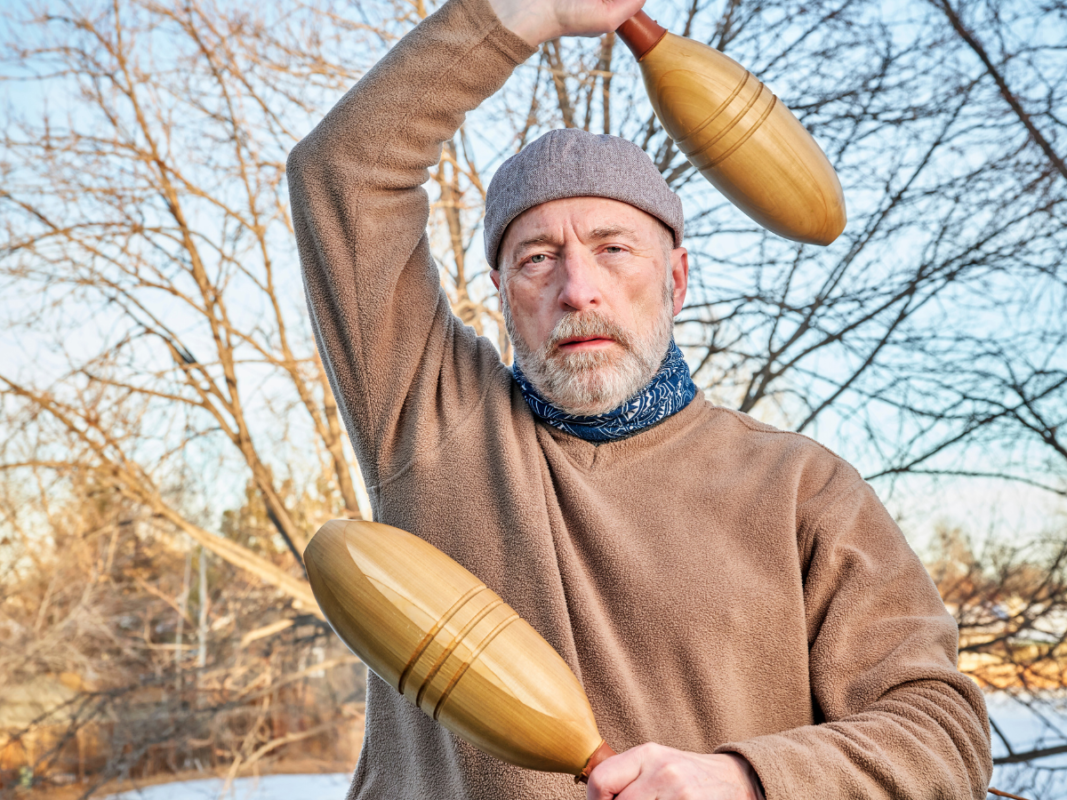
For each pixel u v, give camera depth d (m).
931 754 1.25
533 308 1.63
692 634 1.47
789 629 1.48
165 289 7.59
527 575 1.53
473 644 1.18
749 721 1.45
